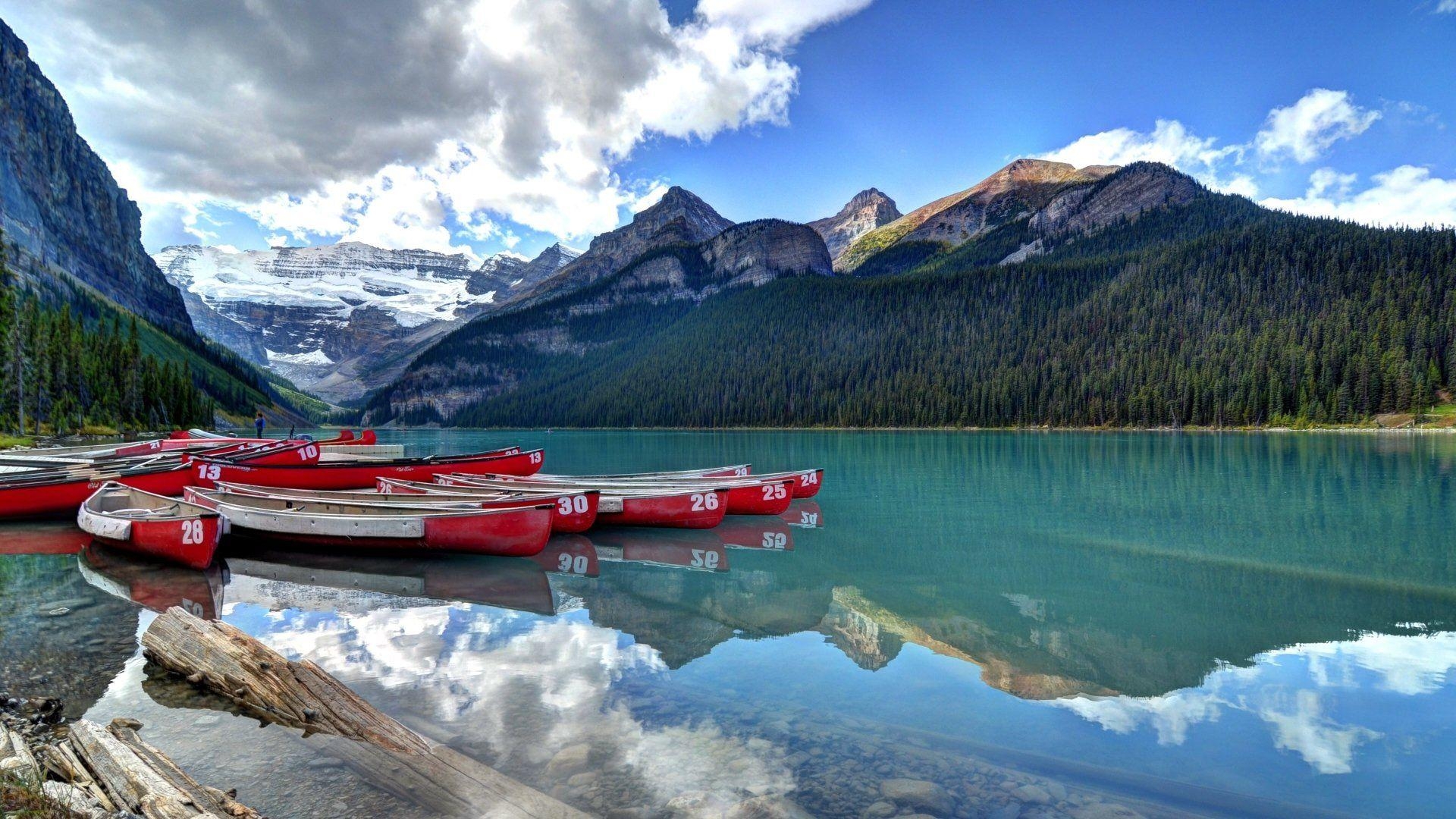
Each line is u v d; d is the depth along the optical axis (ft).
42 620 36.68
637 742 22.74
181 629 28.63
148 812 15.79
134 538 51.24
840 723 24.45
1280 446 205.05
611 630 35.88
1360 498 87.97
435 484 80.53
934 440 284.20
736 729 23.91
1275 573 49.83
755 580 48.06
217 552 56.13
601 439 352.49
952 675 29.58
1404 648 33.37
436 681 28.30
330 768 20.74
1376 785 20.61
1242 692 27.86
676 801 19.08
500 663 30.60
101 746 19.12
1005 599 43.01
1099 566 52.16
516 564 52.75
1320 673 30.14
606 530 67.82
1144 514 77.15
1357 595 43.88
